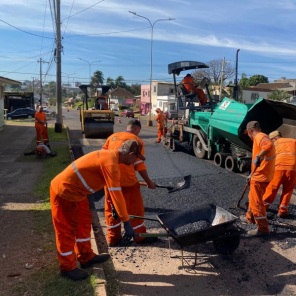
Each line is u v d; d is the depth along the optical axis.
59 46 19.61
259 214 5.15
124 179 4.59
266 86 73.94
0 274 3.96
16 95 47.31
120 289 3.82
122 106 68.31
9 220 5.68
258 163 5.00
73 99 112.06
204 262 4.41
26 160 11.20
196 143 11.71
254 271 4.22
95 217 5.98
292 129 8.32
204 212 4.89
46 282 3.77
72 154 11.89
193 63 12.17
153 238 4.97
